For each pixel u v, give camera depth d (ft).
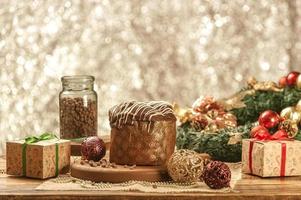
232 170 5.95
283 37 9.04
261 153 5.65
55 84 8.95
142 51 8.93
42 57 8.94
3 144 9.04
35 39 8.93
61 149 5.70
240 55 9.00
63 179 5.51
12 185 5.39
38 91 8.96
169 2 8.91
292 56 9.04
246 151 5.79
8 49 8.95
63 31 8.90
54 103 8.97
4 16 8.95
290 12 9.03
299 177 5.69
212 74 8.98
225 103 6.91
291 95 6.71
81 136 6.55
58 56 8.93
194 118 6.55
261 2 8.98
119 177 5.39
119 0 8.89
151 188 5.25
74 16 8.90
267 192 5.18
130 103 5.74
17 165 5.64
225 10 8.96
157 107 5.73
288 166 5.68
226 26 8.96
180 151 5.42
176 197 5.10
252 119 6.83
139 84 8.95
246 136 6.23
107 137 7.06
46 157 5.57
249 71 9.01
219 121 6.52
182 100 8.98
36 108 8.98
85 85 6.57
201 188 5.26
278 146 5.65
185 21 8.93
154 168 5.50
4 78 8.98
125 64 8.94
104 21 8.89
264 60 9.03
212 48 8.97
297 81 6.81
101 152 5.82
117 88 8.96
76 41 8.91
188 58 8.96
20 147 5.62
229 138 6.19
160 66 8.95
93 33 8.90
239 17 8.98
